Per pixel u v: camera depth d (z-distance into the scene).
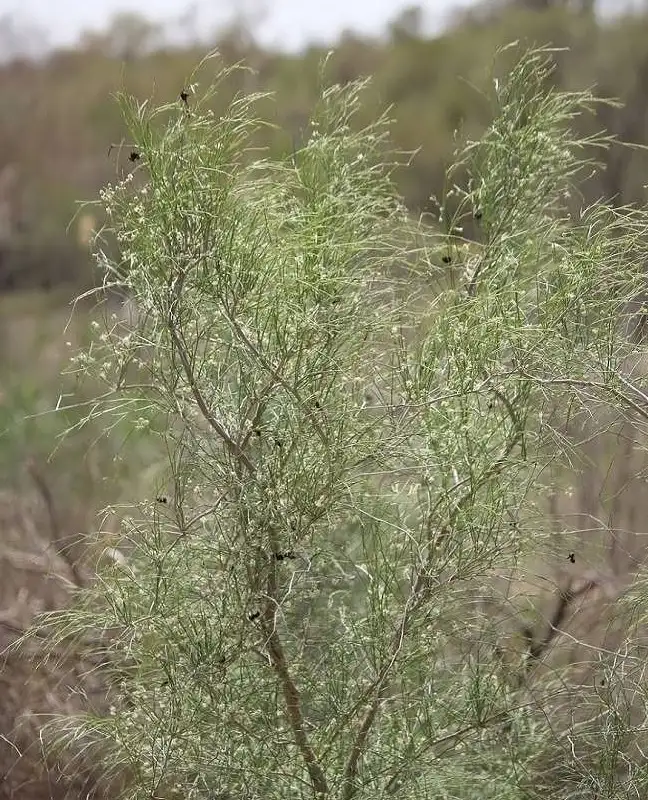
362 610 1.85
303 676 1.65
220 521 1.55
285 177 1.60
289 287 1.49
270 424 1.54
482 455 1.56
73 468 3.04
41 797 1.98
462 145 2.02
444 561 1.58
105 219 1.60
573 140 1.84
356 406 1.56
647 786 1.59
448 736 1.62
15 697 2.07
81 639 1.86
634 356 1.57
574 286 1.50
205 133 1.41
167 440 1.61
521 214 1.73
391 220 1.71
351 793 1.60
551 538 1.77
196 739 1.55
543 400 1.62
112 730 1.63
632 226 1.57
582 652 2.08
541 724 1.82
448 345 1.55
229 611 1.55
